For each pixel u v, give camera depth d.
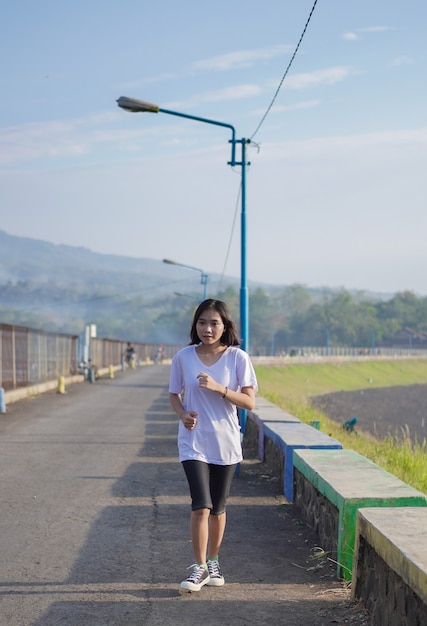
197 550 6.17
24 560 7.06
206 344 6.18
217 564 6.44
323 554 7.22
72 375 40.25
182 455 6.16
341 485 7.07
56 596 6.06
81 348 46.97
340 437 18.06
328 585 6.37
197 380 6.11
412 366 136.75
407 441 17.06
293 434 11.24
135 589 6.25
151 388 36.09
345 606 5.79
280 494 10.42
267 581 6.49
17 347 27.92
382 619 5.25
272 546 7.66
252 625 5.44
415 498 6.56
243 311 15.59
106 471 12.21
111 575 6.63
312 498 8.47
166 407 25.44
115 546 7.59
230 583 6.43
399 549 4.89
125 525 8.49
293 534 8.16
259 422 13.87
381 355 147.75
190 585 6.14
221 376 6.14
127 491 10.49
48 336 33.72
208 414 6.15
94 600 5.98
